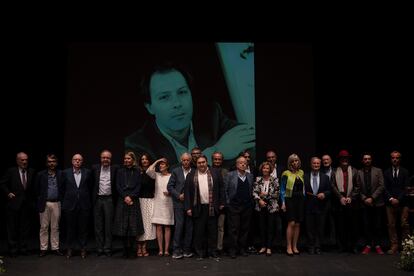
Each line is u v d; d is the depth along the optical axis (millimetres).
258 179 6102
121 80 7625
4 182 6141
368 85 8078
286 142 7660
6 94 7797
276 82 7711
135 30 7699
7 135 7820
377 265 5297
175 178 5973
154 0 7566
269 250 5973
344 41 8008
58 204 6090
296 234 6055
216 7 7660
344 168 6301
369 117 8109
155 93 7629
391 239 6156
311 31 7824
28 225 6195
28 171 6266
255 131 7652
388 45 7949
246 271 4996
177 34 7738
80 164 6059
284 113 7688
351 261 5547
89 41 7652
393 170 6328
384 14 7660
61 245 6910
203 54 7703
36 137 7879
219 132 7637
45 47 7812
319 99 8125
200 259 5703
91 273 4945
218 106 7664
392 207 6180
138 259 5766
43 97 7875
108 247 5992
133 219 5852
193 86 7664
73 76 7590
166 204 6043
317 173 6234
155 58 7676
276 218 6023
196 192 5770
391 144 8094
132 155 5996
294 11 7695
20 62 7801
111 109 7586
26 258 5867
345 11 7656
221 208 5848
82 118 7555
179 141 7605
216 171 5918
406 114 8062
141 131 7586
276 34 7801
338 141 8125
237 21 7727
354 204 6160
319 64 8086
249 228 6004
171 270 5074
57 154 7906
